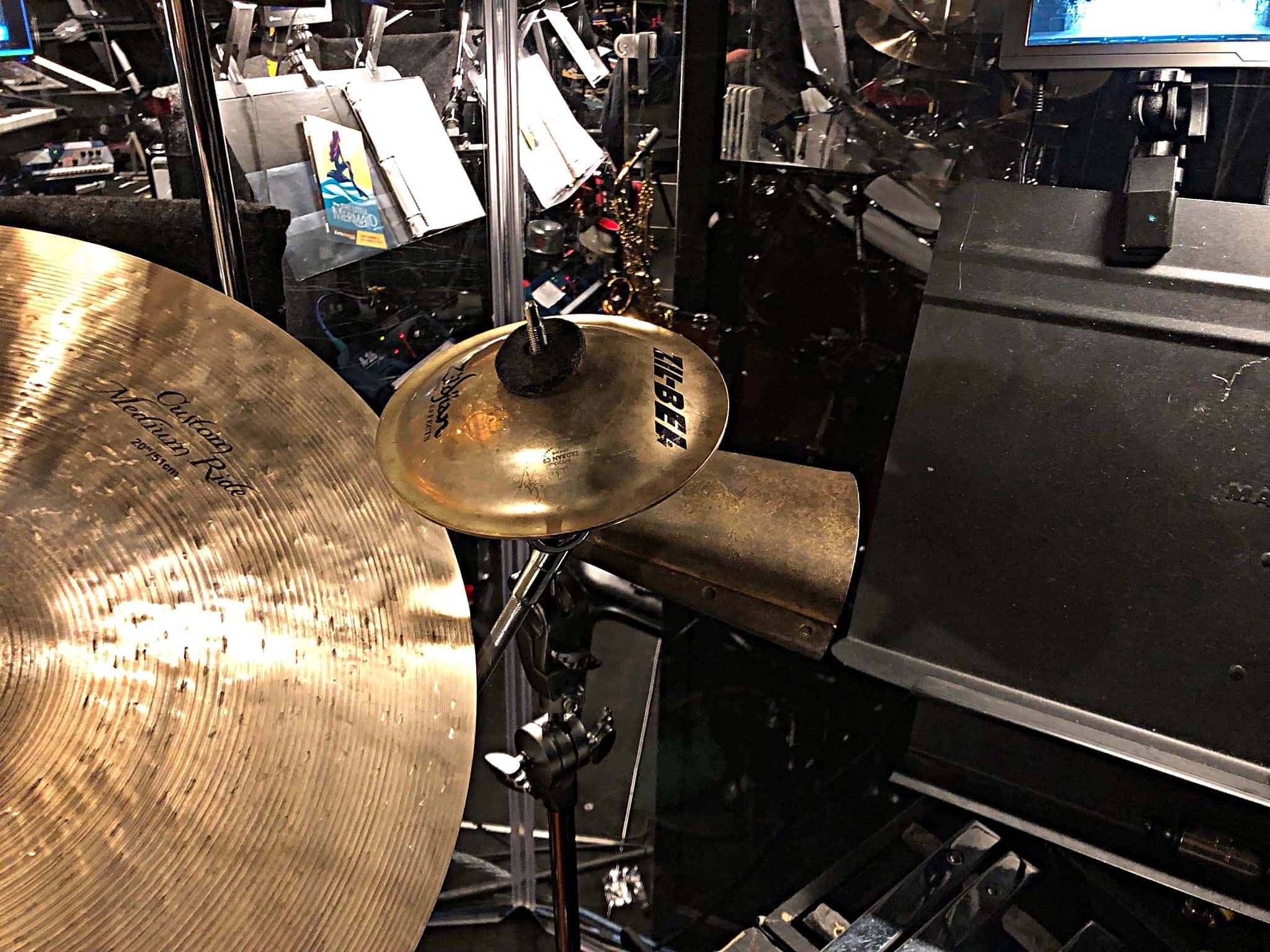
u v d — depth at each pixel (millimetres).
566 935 993
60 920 654
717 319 1272
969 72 1009
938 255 893
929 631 933
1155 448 802
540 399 681
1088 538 839
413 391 788
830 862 1426
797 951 1004
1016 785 949
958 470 895
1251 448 763
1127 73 917
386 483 883
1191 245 782
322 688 794
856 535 870
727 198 1214
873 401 1206
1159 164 794
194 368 842
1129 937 955
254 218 1096
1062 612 860
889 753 1332
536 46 1179
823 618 885
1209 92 883
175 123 1044
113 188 1038
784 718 1410
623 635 1447
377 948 748
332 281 1183
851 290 1171
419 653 848
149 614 769
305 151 1107
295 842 737
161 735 733
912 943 916
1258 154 882
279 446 854
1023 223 858
